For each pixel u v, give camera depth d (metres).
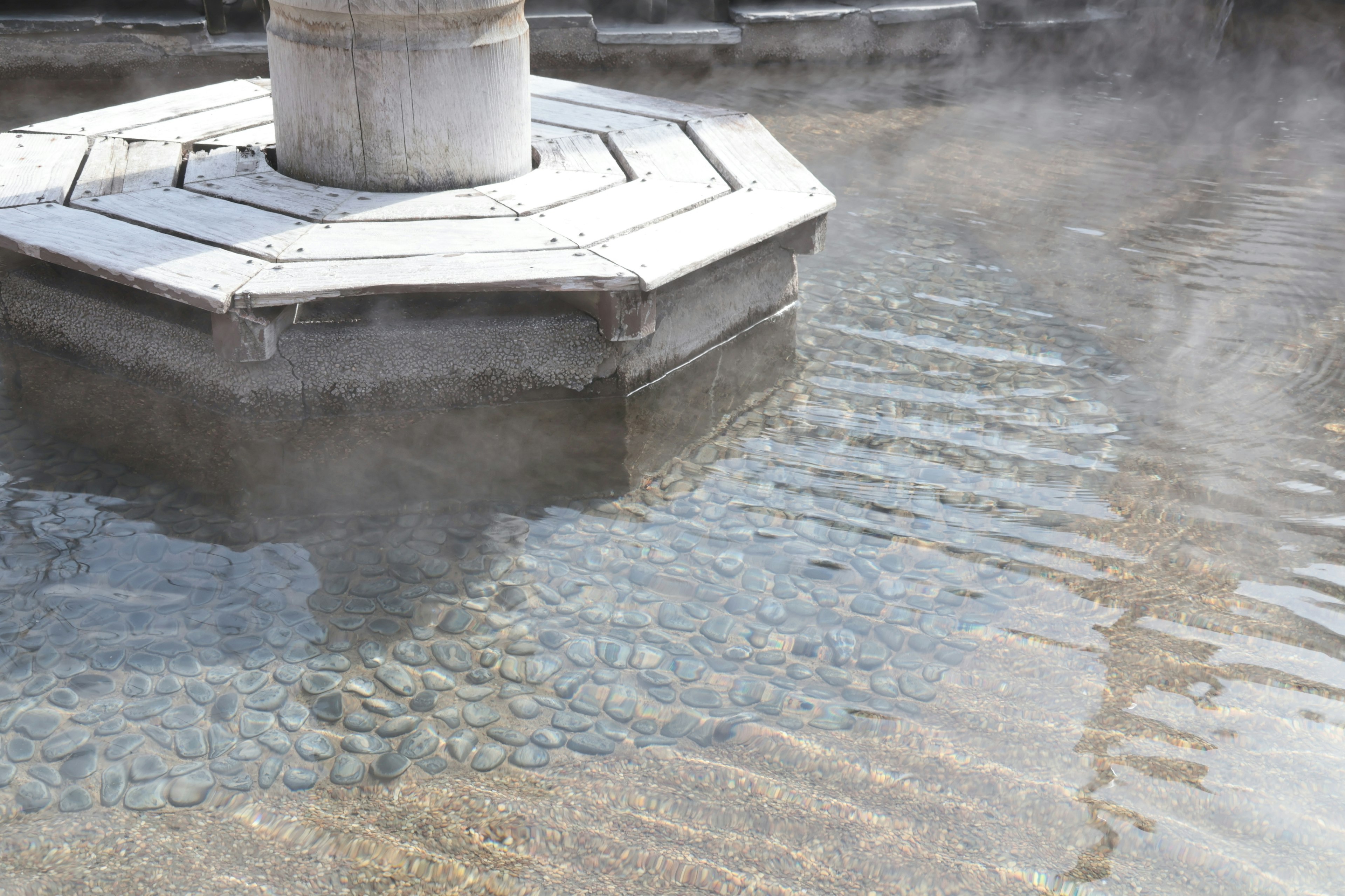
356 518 2.84
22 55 5.93
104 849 1.95
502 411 3.39
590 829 2.01
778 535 2.83
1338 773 2.16
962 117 6.31
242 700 2.26
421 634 2.46
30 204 3.44
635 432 3.29
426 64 3.46
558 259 3.21
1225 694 2.35
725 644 2.46
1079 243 4.62
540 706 2.28
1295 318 4.00
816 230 3.85
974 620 2.55
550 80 4.98
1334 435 3.28
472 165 3.67
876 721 2.26
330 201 3.53
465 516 2.87
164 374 3.37
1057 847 2.00
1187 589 2.66
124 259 3.09
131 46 6.06
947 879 1.94
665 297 3.51
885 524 2.88
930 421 3.35
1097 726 2.26
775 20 6.92
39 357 3.57
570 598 2.58
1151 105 6.64
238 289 2.94
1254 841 2.02
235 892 1.88
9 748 2.13
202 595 2.54
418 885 1.90
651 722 2.25
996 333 3.88
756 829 2.02
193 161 3.85
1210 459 3.16
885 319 3.97
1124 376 3.60
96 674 2.31
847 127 6.05
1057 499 2.98
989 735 2.24
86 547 2.68
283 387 3.23
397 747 2.17
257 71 6.29
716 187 3.84
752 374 3.62
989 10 7.48
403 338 3.24
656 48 6.82
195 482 2.96
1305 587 2.67
